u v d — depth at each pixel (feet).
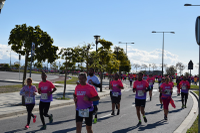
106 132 23.29
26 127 24.53
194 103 51.01
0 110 33.96
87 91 16.70
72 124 26.94
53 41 42.55
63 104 44.78
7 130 23.48
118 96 34.17
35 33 40.83
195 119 29.76
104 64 81.46
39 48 41.16
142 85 27.20
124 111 37.63
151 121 29.53
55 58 43.29
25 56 42.14
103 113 35.53
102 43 81.46
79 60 55.62
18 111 33.60
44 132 22.88
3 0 25.04
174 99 59.62
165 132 23.63
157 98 60.49
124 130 24.21
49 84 24.67
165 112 30.58
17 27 40.91
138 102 27.37
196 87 109.40
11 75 152.25
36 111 36.68
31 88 25.14
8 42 41.70
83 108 16.83
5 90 64.64
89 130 17.43
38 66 44.16
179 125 27.22
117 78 34.06
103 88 93.25
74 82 124.77
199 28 14.66
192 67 83.30
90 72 26.76
